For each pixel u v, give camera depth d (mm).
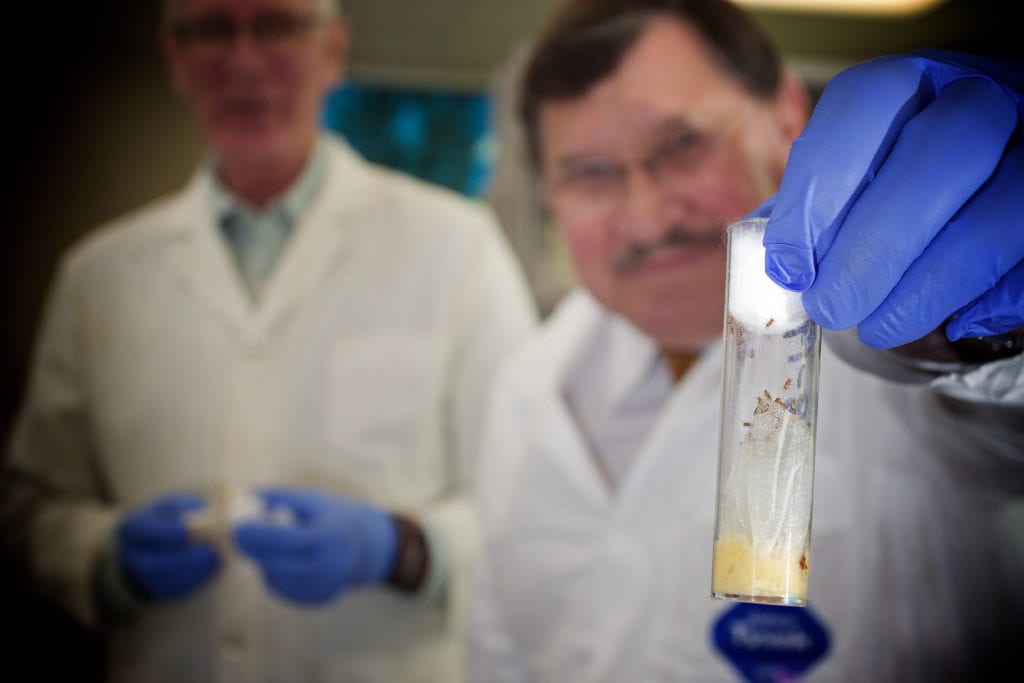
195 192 909
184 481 871
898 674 737
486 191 887
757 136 781
